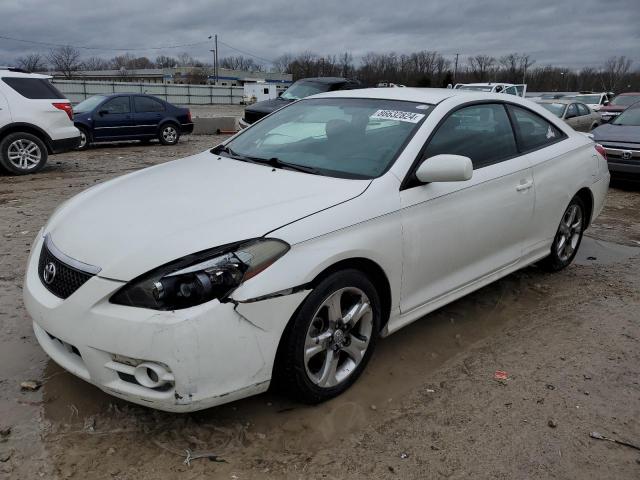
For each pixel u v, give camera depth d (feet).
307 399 9.28
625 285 15.89
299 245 8.54
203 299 7.75
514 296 14.82
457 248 11.51
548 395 10.19
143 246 8.05
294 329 8.57
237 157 12.42
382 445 8.66
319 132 12.37
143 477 7.79
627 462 8.51
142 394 7.97
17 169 31.27
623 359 11.64
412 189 10.48
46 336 9.25
